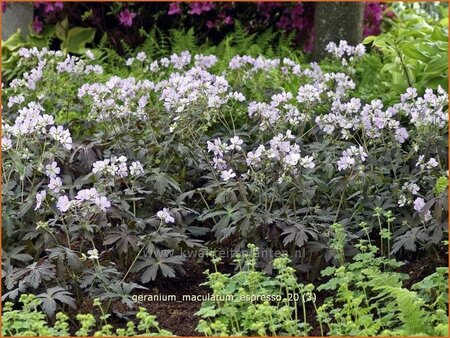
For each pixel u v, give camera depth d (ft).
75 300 14.26
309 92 18.56
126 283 14.34
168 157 18.13
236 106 21.36
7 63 28.48
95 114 18.76
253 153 17.17
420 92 22.38
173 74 19.84
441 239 15.46
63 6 31.60
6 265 14.55
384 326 13.23
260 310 12.64
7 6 31.40
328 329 13.83
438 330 11.78
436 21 33.55
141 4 31.68
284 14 31.91
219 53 29.14
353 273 14.23
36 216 15.31
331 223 16.29
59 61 23.82
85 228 14.34
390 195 16.48
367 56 26.63
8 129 16.17
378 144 18.67
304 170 16.75
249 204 15.47
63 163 17.94
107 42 32.12
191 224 17.56
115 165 16.87
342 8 27.32
